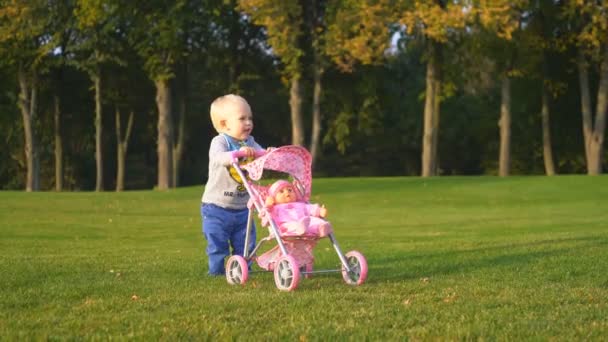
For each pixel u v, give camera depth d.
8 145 51.84
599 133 37.91
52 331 4.99
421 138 53.88
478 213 22.97
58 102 47.97
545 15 38.53
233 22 41.75
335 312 5.57
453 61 38.62
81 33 42.56
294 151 7.34
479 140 53.59
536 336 4.80
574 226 16.80
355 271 7.19
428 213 23.34
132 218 22.20
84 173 57.03
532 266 8.54
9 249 12.85
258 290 6.72
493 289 6.66
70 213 23.81
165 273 8.35
